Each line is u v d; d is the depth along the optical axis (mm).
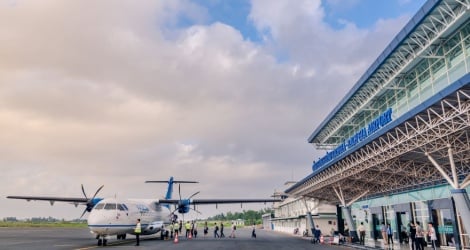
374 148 20312
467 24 18844
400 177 28172
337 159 24969
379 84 28594
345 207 31625
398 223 31438
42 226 105375
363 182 31234
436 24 19688
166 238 42406
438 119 14953
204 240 39062
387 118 21766
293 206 69812
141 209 32781
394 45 22375
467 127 13727
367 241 32906
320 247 28094
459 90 12703
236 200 45188
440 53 21672
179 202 40875
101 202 28500
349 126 40156
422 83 23922
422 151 18891
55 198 36344
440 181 24953
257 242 35375
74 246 25875
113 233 27484
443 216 24828
